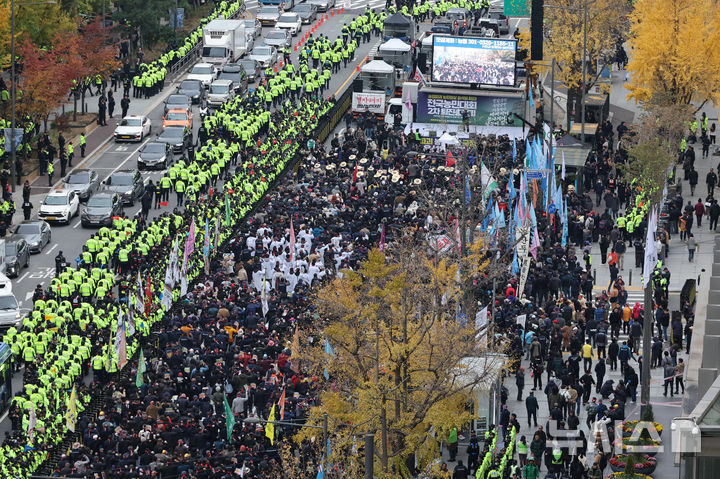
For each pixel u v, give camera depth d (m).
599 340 168.88
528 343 167.25
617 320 176.38
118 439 143.75
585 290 185.25
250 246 199.62
